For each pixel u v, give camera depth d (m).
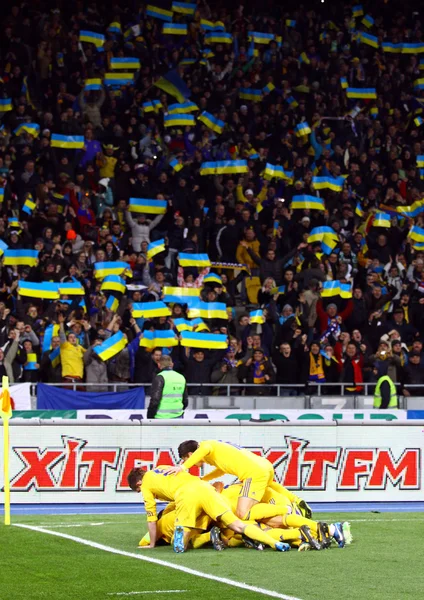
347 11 80.81
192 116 65.50
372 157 69.19
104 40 68.81
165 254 57.06
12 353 46.84
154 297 52.12
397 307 57.34
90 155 61.53
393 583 21.34
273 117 69.00
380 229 61.28
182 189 59.94
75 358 47.94
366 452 38.91
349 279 57.16
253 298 57.38
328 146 68.75
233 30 75.06
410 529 30.17
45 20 67.31
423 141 72.56
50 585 20.83
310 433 38.59
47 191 57.69
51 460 37.00
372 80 75.69
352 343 51.25
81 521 31.84
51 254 52.53
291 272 55.31
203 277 55.31
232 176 63.38
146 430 37.78
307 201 61.56
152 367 49.31
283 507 26.83
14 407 44.84
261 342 52.66
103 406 46.03
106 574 22.12
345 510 36.28
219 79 71.12
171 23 71.94
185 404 39.34
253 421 38.34
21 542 26.62
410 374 51.53
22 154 57.84
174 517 26.52
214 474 27.98
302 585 21.02
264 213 60.34
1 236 54.66
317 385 50.41
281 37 76.31
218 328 51.41
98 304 50.56
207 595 19.86
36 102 65.12
